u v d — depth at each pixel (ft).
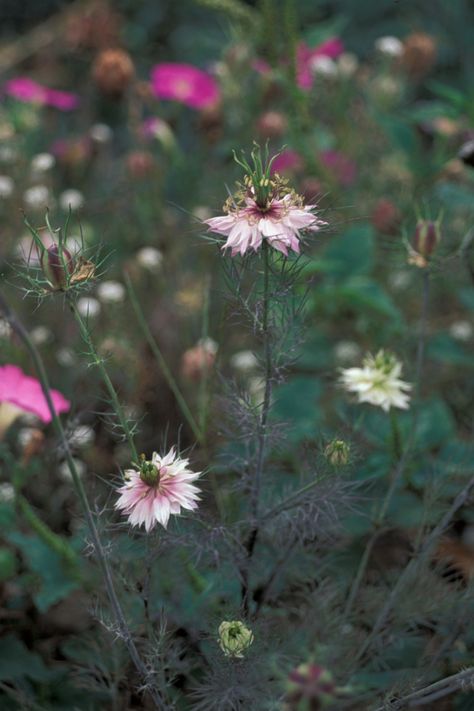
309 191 3.11
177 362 3.22
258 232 1.95
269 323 2.10
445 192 3.14
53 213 3.46
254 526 2.20
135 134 3.74
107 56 3.65
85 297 3.34
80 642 2.48
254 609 2.32
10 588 2.62
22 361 3.02
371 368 2.45
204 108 3.75
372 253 3.19
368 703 2.30
